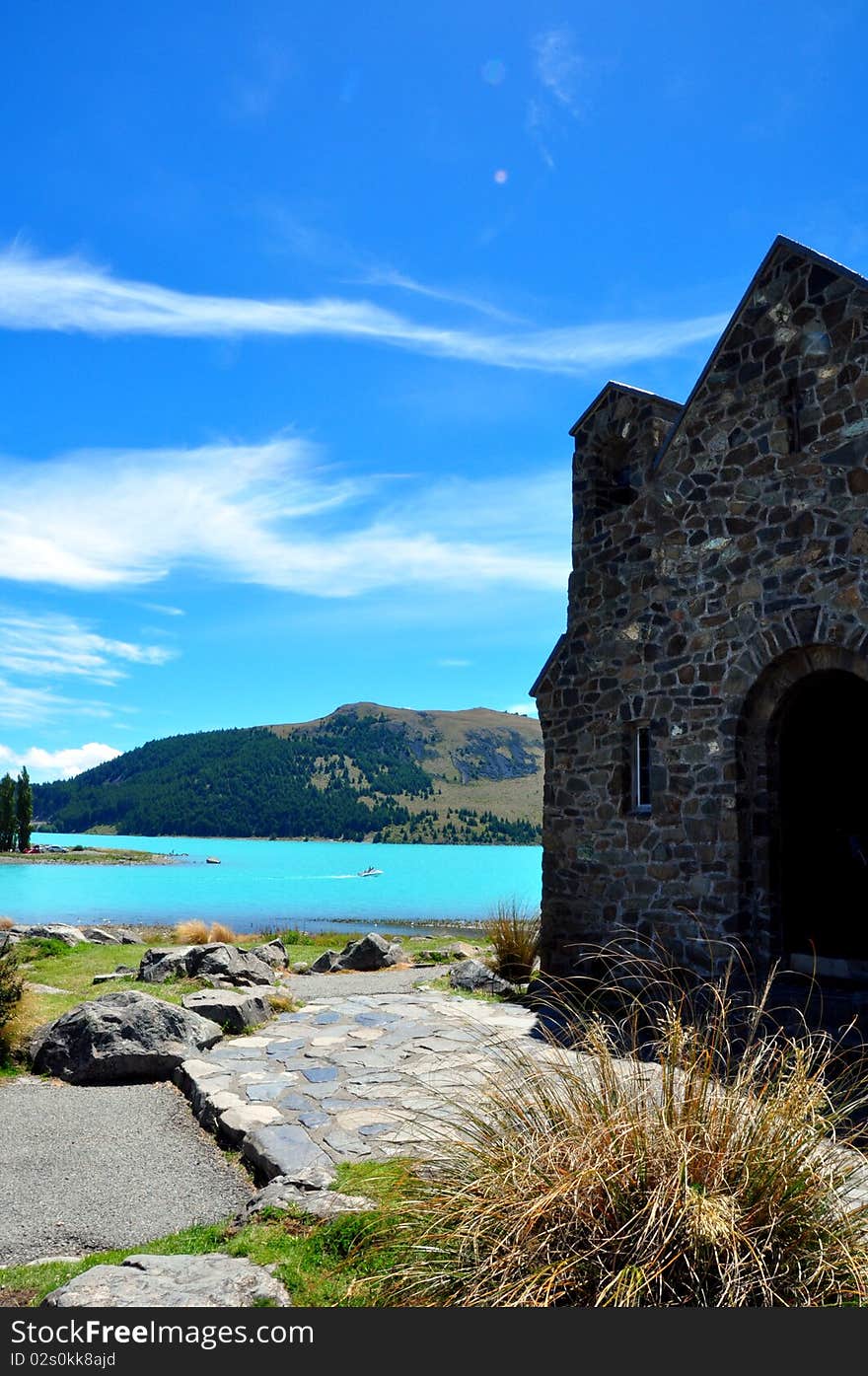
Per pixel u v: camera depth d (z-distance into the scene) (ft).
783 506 33.17
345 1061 28.07
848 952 34.32
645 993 36.11
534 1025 32.86
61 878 220.43
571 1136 13.08
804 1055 16.20
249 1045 30.55
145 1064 28.63
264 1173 19.84
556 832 42.75
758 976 33.01
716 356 36.27
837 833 37.52
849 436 30.99
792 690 33.68
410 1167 15.30
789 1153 12.44
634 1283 11.08
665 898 36.70
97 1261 15.76
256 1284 13.38
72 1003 36.04
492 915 61.00
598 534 42.57
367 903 160.45
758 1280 11.18
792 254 33.58
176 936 60.85
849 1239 11.87
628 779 39.93
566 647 43.55
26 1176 20.43
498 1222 12.46
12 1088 27.45
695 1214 11.39
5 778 304.91
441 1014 35.47
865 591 29.99
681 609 37.22
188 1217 18.39
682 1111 12.98
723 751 34.76
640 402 41.73
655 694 38.11
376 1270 13.69
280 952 51.60
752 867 33.99
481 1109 15.58
